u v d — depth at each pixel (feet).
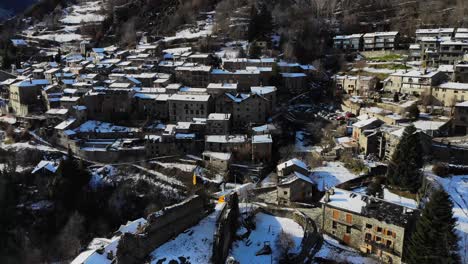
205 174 463.83
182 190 441.68
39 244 423.64
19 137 558.15
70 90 603.26
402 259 264.52
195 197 301.43
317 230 307.17
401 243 263.90
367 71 653.30
